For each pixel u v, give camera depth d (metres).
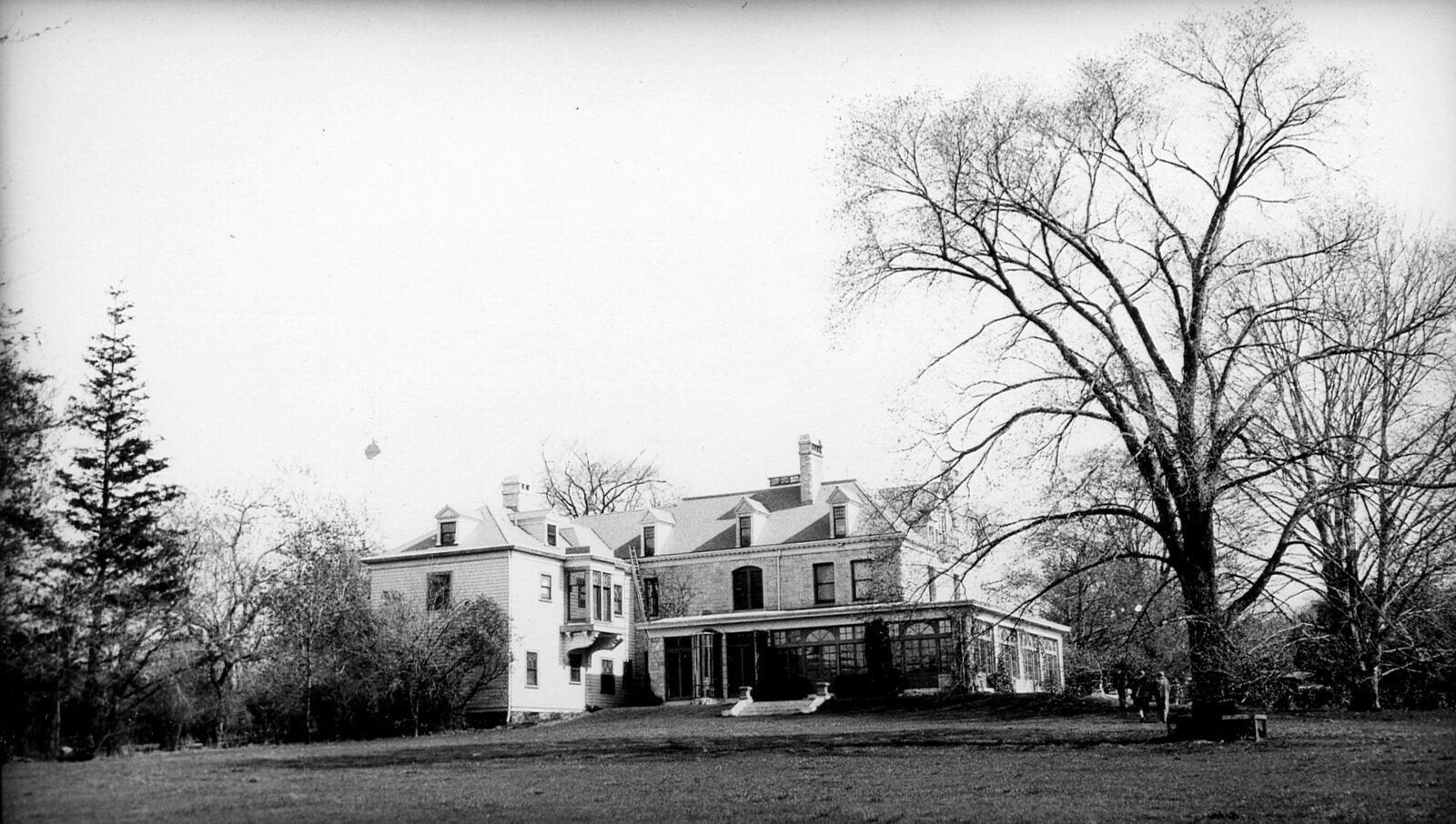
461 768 24.09
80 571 33.56
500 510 53.09
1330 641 32.75
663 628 52.78
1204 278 26.70
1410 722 29.08
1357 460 28.81
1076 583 32.69
